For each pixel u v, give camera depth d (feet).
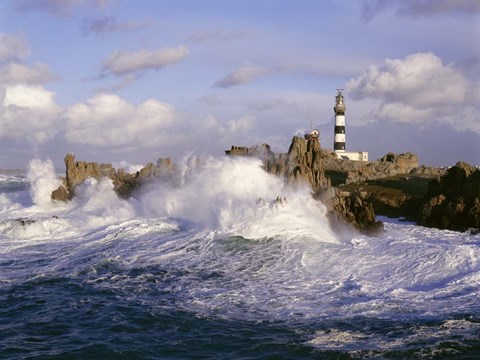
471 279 96.22
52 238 147.64
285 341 73.67
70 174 229.25
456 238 139.23
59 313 85.87
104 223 163.22
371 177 255.70
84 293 95.91
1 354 70.64
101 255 122.21
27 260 121.70
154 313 84.48
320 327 78.33
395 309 84.38
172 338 75.56
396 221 172.65
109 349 72.08
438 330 76.23
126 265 112.98
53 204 213.87
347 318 81.25
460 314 81.66
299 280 100.12
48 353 71.05
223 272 106.01
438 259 105.91
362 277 100.63
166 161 239.91
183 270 108.17
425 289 93.50
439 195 163.94
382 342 72.84
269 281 99.96
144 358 69.62
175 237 134.92
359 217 143.95
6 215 196.03
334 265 107.76
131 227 147.43
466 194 159.33
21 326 80.79
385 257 110.42
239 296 92.02
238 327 78.95
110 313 85.15
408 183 238.27
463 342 72.18
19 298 93.86
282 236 125.90
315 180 158.10
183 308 86.89
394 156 317.63
